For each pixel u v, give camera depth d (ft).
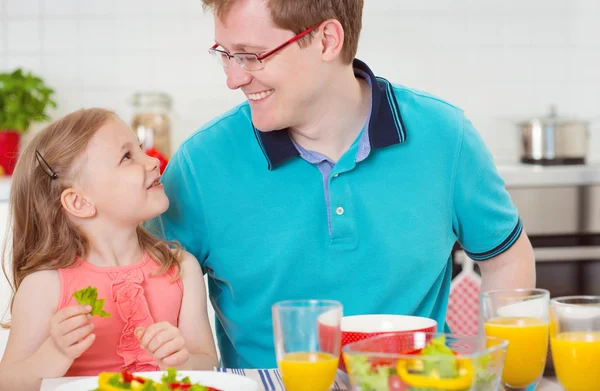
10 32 10.91
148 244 5.28
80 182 5.05
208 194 5.06
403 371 3.00
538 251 10.26
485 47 11.54
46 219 5.05
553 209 10.27
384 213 4.94
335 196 4.87
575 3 11.62
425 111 5.16
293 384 3.32
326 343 3.34
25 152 5.17
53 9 10.94
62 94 11.03
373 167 4.96
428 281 5.09
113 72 11.05
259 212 4.99
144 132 10.12
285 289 4.99
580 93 11.74
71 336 4.33
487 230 5.25
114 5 11.00
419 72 11.49
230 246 5.05
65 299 4.97
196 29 11.13
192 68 11.16
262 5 4.39
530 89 11.65
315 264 4.94
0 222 9.17
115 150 5.07
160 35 11.09
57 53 10.98
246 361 5.19
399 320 4.11
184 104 11.18
